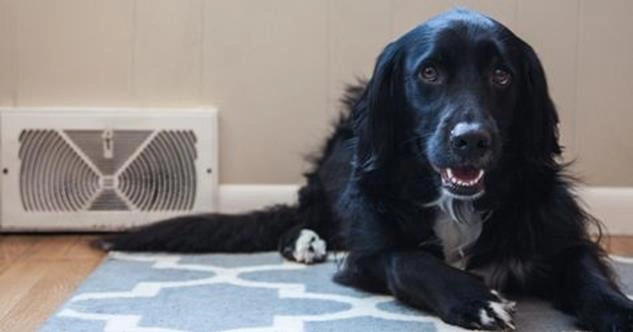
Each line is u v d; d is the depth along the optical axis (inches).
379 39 102.7
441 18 72.8
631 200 103.3
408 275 67.1
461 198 69.5
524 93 72.3
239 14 102.1
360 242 75.1
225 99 103.3
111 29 101.7
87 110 101.2
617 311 60.3
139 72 102.5
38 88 102.0
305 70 103.0
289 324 63.4
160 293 72.8
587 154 103.7
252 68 103.0
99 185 102.0
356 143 77.0
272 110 103.6
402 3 102.3
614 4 101.7
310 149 103.7
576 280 66.3
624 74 102.7
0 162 100.8
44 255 90.4
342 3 102.2
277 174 104.3
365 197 75.7
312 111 103.7
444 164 66.7
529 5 102.0
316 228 91.5
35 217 101.7
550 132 73.6
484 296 62.8
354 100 90.2
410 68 71.4
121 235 94.0
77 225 102.3
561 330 62.5
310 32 102.6
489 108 68.2
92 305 68.5
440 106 68.9
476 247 72.8
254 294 72.7
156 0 101.5
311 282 77.5
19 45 101.2
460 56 69.0
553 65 102.9
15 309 68.9
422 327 62.4
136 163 102.3
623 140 103.6
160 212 103.0
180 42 102.3
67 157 101.6
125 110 101.6
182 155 102.7
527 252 71.4
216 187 103.4
